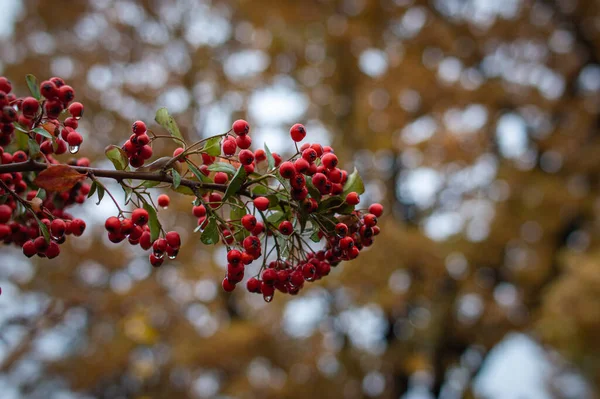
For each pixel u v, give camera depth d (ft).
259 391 24.41
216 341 23.41
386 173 31.07
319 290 26.58
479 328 29.19
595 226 28.22
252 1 30.32
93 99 27.20
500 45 30.60
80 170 4.49
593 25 31.17
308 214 4.84
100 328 23.67
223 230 5.22
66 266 23.76
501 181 28.60
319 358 26.50
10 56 28.32
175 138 4.87
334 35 29.73
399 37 30.73
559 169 30.07
